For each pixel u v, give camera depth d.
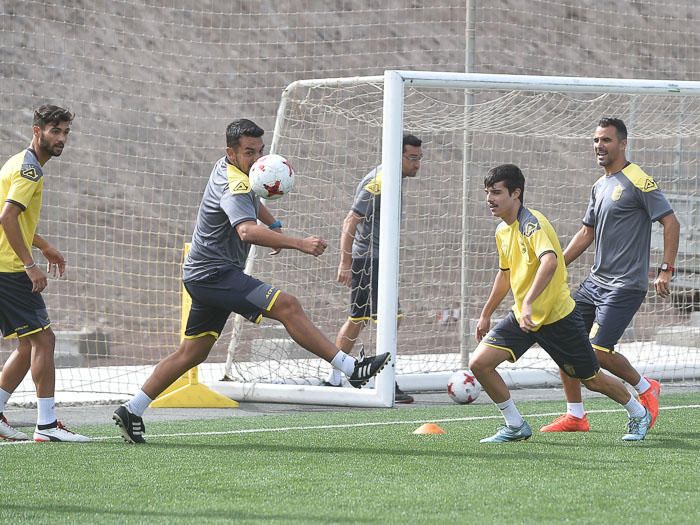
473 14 41.97
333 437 24.39
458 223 65.00
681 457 21.06
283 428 26.41
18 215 22.69
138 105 75.12
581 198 68.69
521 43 81.75
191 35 78.12
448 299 54.19
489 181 22.80
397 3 80.00
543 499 16.67
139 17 76.88
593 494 17.06
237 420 28.36
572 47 79.06
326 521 15.09
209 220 22.66
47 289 59.19
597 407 30.17
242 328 36.12
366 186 33.56
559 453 21.64
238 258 22.92
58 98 72.69
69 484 18.17
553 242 22.62
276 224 25.16
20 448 22.59
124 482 18.36
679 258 50.25
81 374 38.75
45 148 23.17
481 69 80.25
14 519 15.39
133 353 49.31
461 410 30.62
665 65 87.25
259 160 22.92
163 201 71.81
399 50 79.81
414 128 41.97
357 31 79.94
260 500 16.70
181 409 31.42
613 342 25.23
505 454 21.48
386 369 31.64
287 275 54.34
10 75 71.31
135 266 64.88
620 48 85.62
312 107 40.12
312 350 22.22
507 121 44.81
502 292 23.97
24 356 24.08
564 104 63.53
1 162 69.19
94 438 24.48
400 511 15.78
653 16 84.50
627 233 25.62
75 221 67.69
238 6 79.06
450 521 15.07
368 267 33.84
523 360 41.53
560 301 22.67
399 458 21.03
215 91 77.25
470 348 45.09
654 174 51.56
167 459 20.98
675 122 49.03
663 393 34.69
